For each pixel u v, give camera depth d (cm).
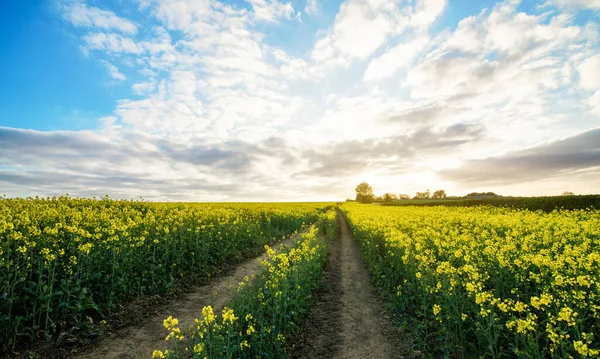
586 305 627
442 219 2222
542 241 1201
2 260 743
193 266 1316
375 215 2905
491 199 4212
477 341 693
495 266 922
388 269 1234
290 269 1001
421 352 714
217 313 920
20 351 673
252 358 668
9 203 1755
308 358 725
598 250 1074
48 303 731
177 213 2023
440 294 841
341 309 1009
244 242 1836
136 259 1091
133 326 850
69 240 1049
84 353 707
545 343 633
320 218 3219
